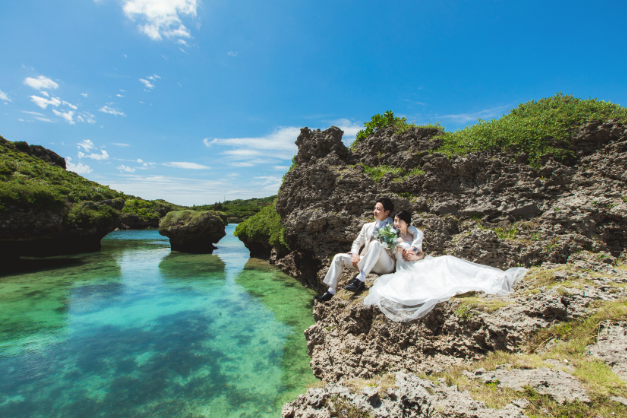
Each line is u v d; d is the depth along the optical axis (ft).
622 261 15.17
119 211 63.26
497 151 20.86
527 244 16.29
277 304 23.63
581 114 19.90
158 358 14.56
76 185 64.80
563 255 15.64
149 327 18.35
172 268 38.52
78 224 53.31
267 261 44.98
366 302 12.24
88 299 23.86
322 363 13.28
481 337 9.98
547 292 9.94
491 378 7.56
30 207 44.09
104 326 18.42
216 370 13.61
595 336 8.07
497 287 11.69
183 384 12.41
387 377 9.46
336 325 14.39
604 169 17.92
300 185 27.35
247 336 17.44
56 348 15.37
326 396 7.94
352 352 12.57
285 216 30.42
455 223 19.42
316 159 26.68
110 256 49.11
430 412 6.84
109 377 12.75
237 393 11.89
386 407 7.25
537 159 19.45
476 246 16.58
